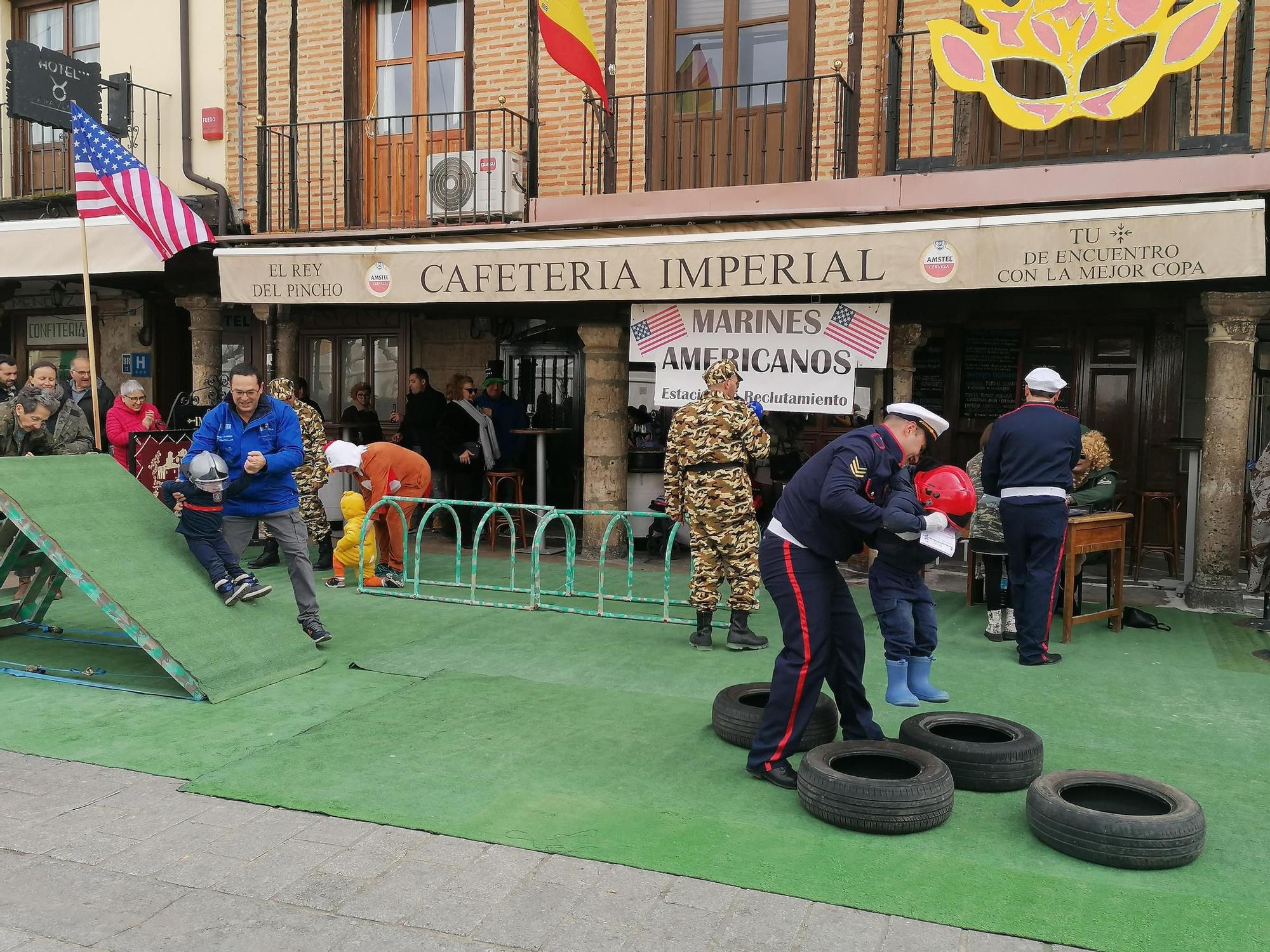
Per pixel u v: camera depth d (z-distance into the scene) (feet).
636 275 25.98
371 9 35.94
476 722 16.37
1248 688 18.65
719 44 31.14
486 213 30.96
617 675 19.21
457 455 34.06
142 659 19.94
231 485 19.71
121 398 29.99
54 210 38.04
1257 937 9.92
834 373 26.68
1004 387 34.81
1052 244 22.30
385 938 9.93
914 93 28.71
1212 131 25.73
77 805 12.97
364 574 26.37
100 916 10.30
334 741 15.40
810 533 13.52
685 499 21.30
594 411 31.60
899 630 16.66
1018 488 19.88
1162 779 14.21
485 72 34.06
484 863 11.43
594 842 11.94
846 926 10.14
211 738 15.51
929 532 14.44
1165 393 32.71
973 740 14.92
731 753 15.06
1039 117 25.20
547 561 31.45
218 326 36.37
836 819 12.42
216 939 9.90
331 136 36.37
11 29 40.42
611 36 32.04
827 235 24.11
